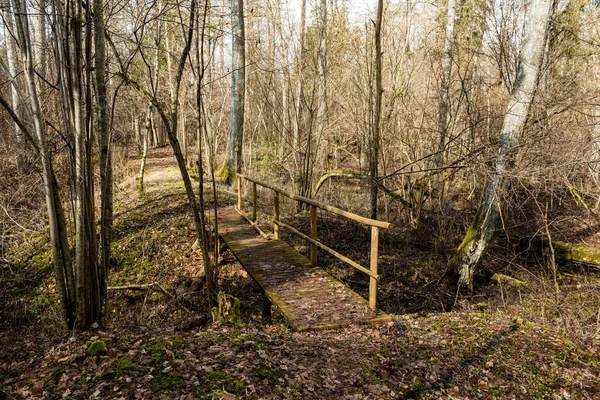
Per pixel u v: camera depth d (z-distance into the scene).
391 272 9.48
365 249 10.49
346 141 15.62
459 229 11.58
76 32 4.29
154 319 6.69
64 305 4.55
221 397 3.17
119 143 20.55
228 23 14.10
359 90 11.74
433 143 11.40
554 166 7.80
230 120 14.75
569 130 8.38
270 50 15.86
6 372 3.60
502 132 8.51
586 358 4.74
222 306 5.63
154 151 27.75
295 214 12.26
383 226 4.83
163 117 5.74
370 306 5.36
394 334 4.91
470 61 11.34
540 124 8.09
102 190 4.86
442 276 9.37
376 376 3.93
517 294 8.16
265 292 5.89
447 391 3.85
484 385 4.04
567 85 9.03
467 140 10.83
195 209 6.12
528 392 4.01
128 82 5.28
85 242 4.52
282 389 3.45
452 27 11.81
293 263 7.08
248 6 14.97
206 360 3.78
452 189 13.05
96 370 3.52
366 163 13.59
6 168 11.88
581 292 7.43
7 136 13.52
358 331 4.91
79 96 4.37
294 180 13.82
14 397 3.13
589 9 10.10
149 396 3.13
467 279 8.87
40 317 6.98
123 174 17.14
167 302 7.41
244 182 14.81
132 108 22.25
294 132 13.90
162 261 8.68
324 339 4.64
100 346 3.85
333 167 15.87
